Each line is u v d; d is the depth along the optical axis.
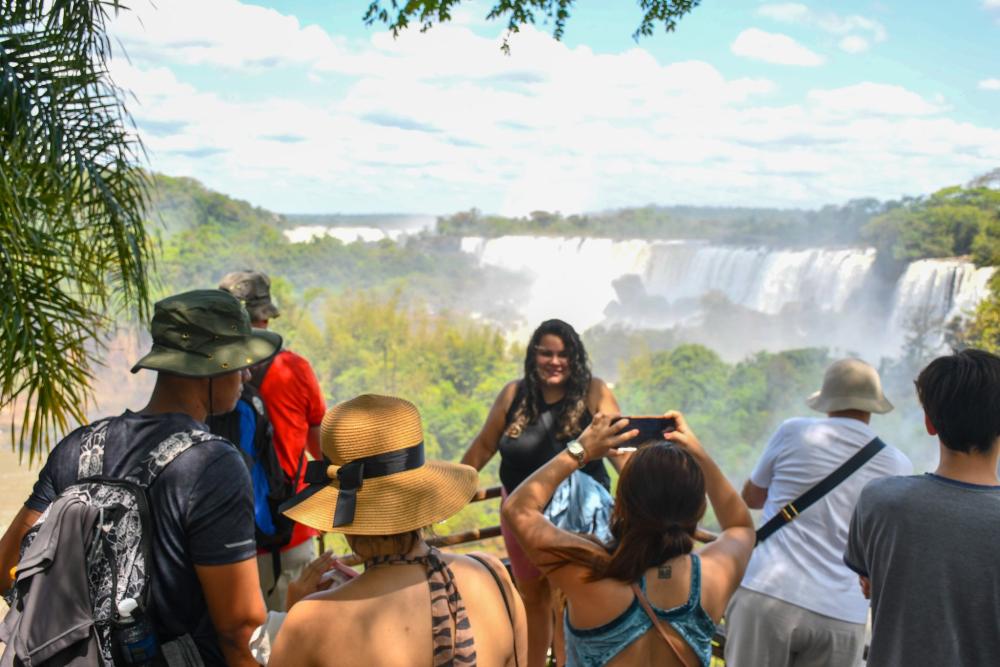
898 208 96.56
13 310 4.81
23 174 4.85
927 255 85.56
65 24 5.06
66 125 5.11
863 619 2.90
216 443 1.93
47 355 5.01
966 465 2.10
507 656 1.71
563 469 2.13
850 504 2.91
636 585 1.87
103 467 1.88
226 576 1.87
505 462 3.30
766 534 3.03
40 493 1.95
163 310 2.08
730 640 3.07
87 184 5.13
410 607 1.63
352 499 1.68
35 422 5.09
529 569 2.99
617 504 1.94
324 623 1.61
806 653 2.93
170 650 1.83
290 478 3.21
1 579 1.97
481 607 1.70
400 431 1.72
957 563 2.03
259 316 3.38
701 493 1.90
